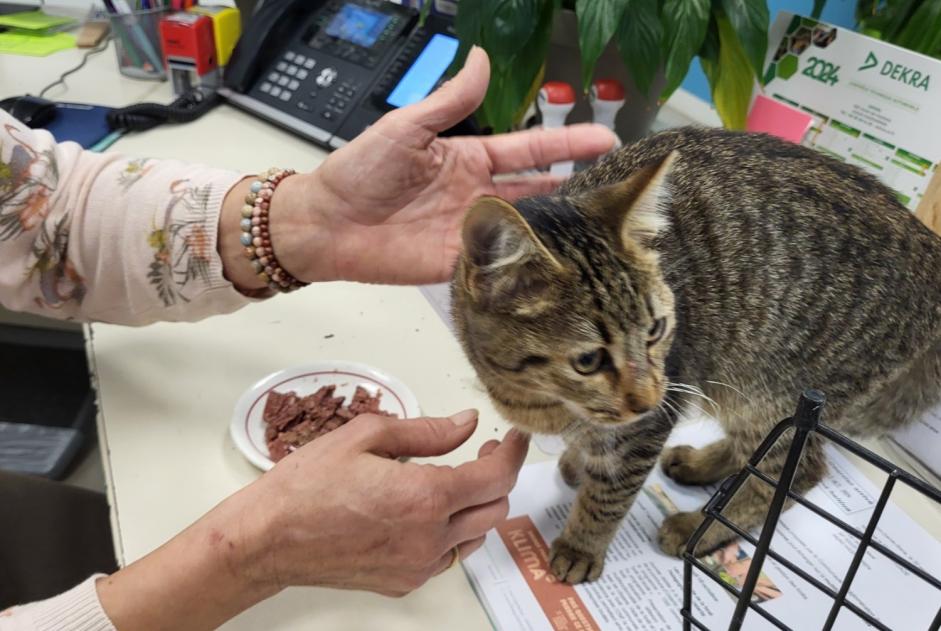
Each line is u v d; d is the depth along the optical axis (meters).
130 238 1.01
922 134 1.08
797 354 1.00
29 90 1.75
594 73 1.56
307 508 0.70
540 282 0.84
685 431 1.19
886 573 0.88
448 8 1.67
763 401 1.04
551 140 1.18
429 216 1.12
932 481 1.02
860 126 1.17
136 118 1.60
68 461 1.28
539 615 0.81
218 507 0.73
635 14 1.28
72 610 0.67
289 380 1.04
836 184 0.99
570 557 0.88
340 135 1.60
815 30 1.22
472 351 0.97
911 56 1.08
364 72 1.64
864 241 0.96
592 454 0.94
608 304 0.86
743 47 1.25
